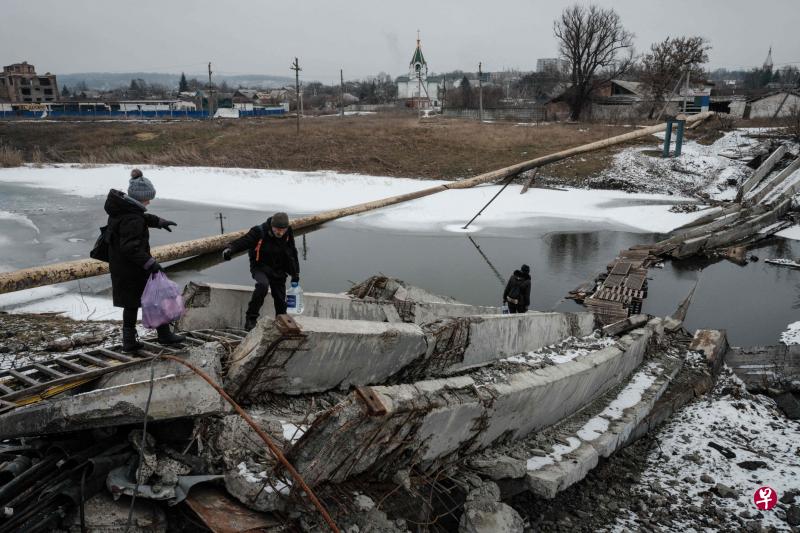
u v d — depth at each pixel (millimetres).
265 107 103812
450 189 30672
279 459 3938
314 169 41281
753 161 35875
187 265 18734
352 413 4297
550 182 35531
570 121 63062
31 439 4691
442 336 6582
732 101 60781
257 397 5297
